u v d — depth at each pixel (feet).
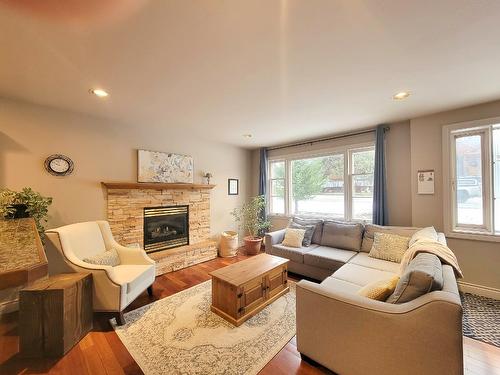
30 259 3.09
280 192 17.07
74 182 9.64
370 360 4.48
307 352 5.37
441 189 9.84
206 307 8.01
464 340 6.25
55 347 5.62
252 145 16.93
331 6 4.12
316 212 14.97
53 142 9.13
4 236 4.47
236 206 17.13
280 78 6.89
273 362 5.49
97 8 4.07
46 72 6.38
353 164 13.19
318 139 14.39
